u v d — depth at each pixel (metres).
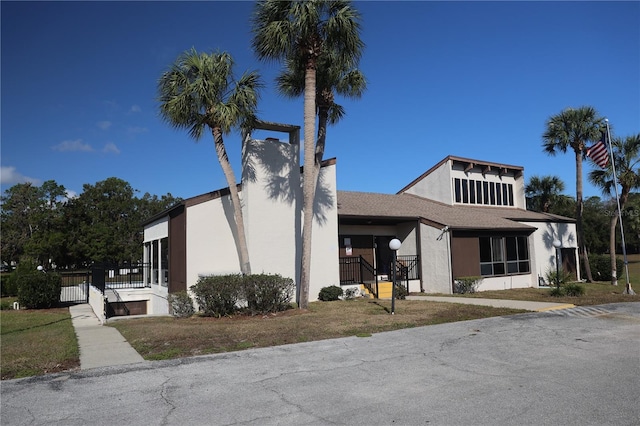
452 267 20.09
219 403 5.45
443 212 23.59
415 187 28.81
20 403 5.55
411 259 21.70
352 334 9.90
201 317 13.31
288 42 13.39
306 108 14.08
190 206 15.30
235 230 15.94
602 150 20.38
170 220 17.06
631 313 12.84
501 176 29.48
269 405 5.35
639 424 4.57
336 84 15.91
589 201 64.44
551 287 22.28
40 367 7.34
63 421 4.94
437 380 6.30
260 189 15.80
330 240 17.73
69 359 7.88
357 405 5.30
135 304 20.19
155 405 5.42
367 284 19.20
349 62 14.30
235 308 13.57
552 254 26.86
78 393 5.93
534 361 7.38
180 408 5.30
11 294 25.66
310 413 5.06
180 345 8.92
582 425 4.57
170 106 13.42
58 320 14.36
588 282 26.28
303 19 12.90
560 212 37.78
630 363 7.18
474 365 7.14
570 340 9.11
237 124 14.28
